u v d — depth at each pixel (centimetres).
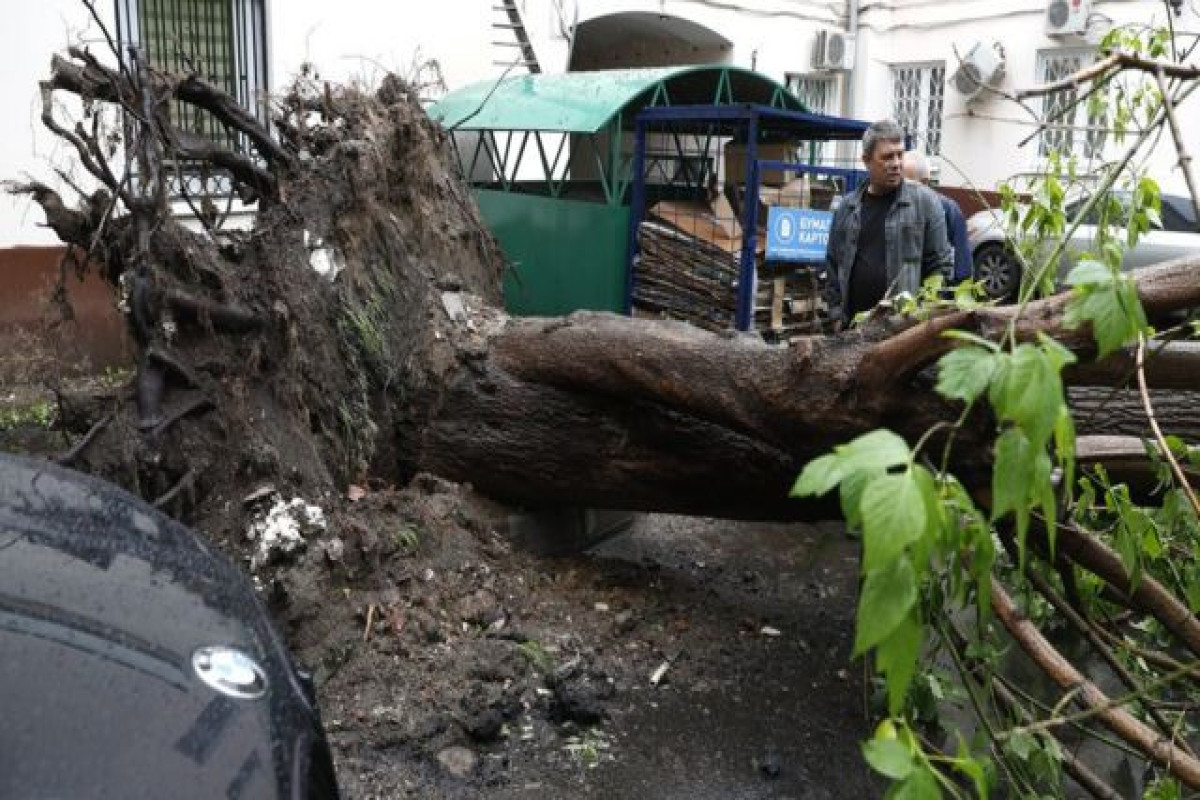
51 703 173
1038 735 266
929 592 251
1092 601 310
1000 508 132
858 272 482
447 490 425
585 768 305
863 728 333
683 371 360
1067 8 1197
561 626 377
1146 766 318
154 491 371
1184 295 246
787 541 498
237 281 411
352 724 312
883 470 122
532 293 841
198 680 191
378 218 455
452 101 827
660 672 356
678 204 809
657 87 759
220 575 238
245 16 746
